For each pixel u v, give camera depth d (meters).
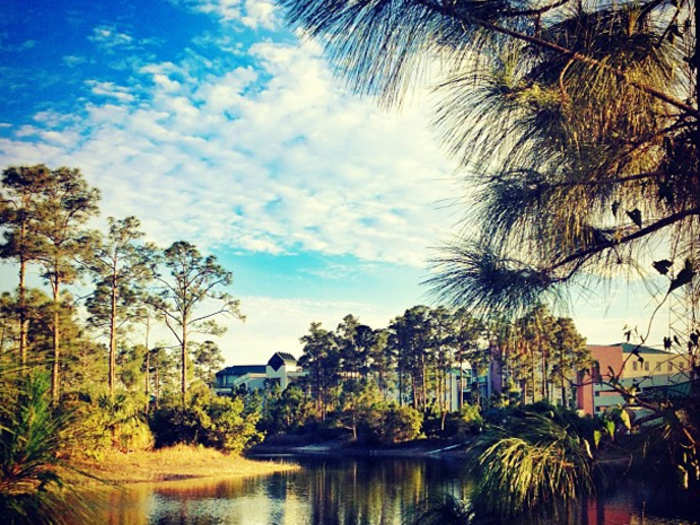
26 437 2.31
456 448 45.81
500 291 2.54
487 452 2.83
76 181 34.38
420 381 69.19
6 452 2.27
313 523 16.47
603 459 2.54
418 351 67.06
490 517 2.75
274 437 62.56
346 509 18.83
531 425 2.77
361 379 70.88
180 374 59.16
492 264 2.57
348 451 50.16
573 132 2.39
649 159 2.54
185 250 46.53
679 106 2.33
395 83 2.37
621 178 2.45
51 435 2.37
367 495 21.98
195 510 18.45
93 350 27.02
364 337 74.75
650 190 2.59
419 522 3.41
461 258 2.62
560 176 2.49
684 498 2.23
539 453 2.57
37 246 31.41
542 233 2.55
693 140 2.39
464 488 3.21
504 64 2.45
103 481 2.45
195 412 35.75
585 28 2.38
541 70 2.51
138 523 15.29
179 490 23.33
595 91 2.30
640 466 2.33
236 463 33.47
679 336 2.29
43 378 2.43
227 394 88.56
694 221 2.49
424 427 52.16
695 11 2.37
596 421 2.60
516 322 2.60
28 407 2.35
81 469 2.42
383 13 2.28
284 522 16.67
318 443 57.97
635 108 2.35
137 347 52.44
